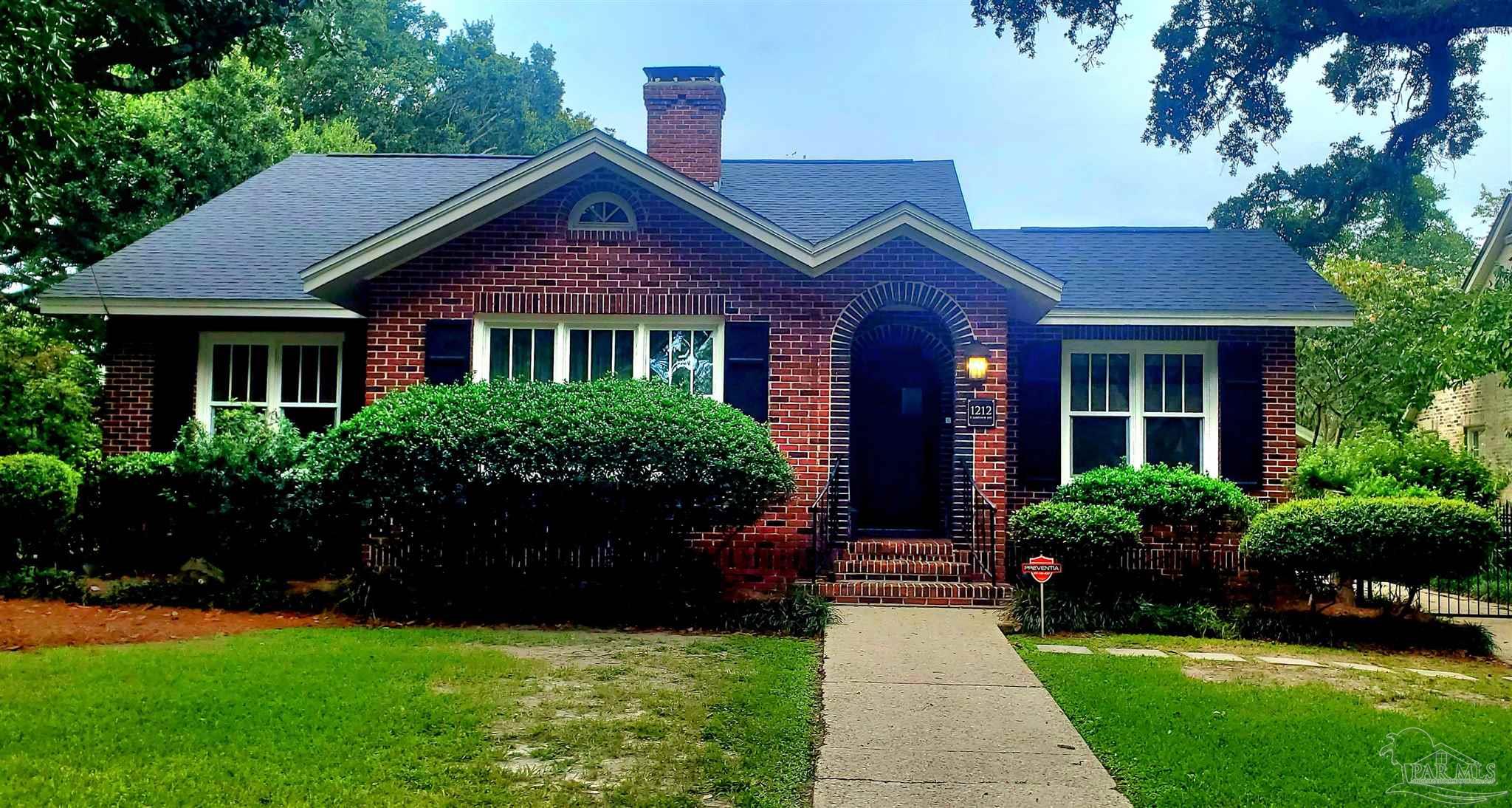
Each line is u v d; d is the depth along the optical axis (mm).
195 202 23328
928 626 9891
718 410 10664
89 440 16812
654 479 10039
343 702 6812
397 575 10781
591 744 6148
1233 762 6133
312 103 38375
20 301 21500
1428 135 17422
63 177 20703
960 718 6984
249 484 11492
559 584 10484
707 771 5762
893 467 13570
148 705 6711
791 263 11945
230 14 13281
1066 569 10570
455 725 6430
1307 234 19375
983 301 11805
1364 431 20469
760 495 10258
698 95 16062
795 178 16266
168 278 14070
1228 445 13391
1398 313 21172
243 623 10102
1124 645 9594
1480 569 10289
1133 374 13727
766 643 9312
